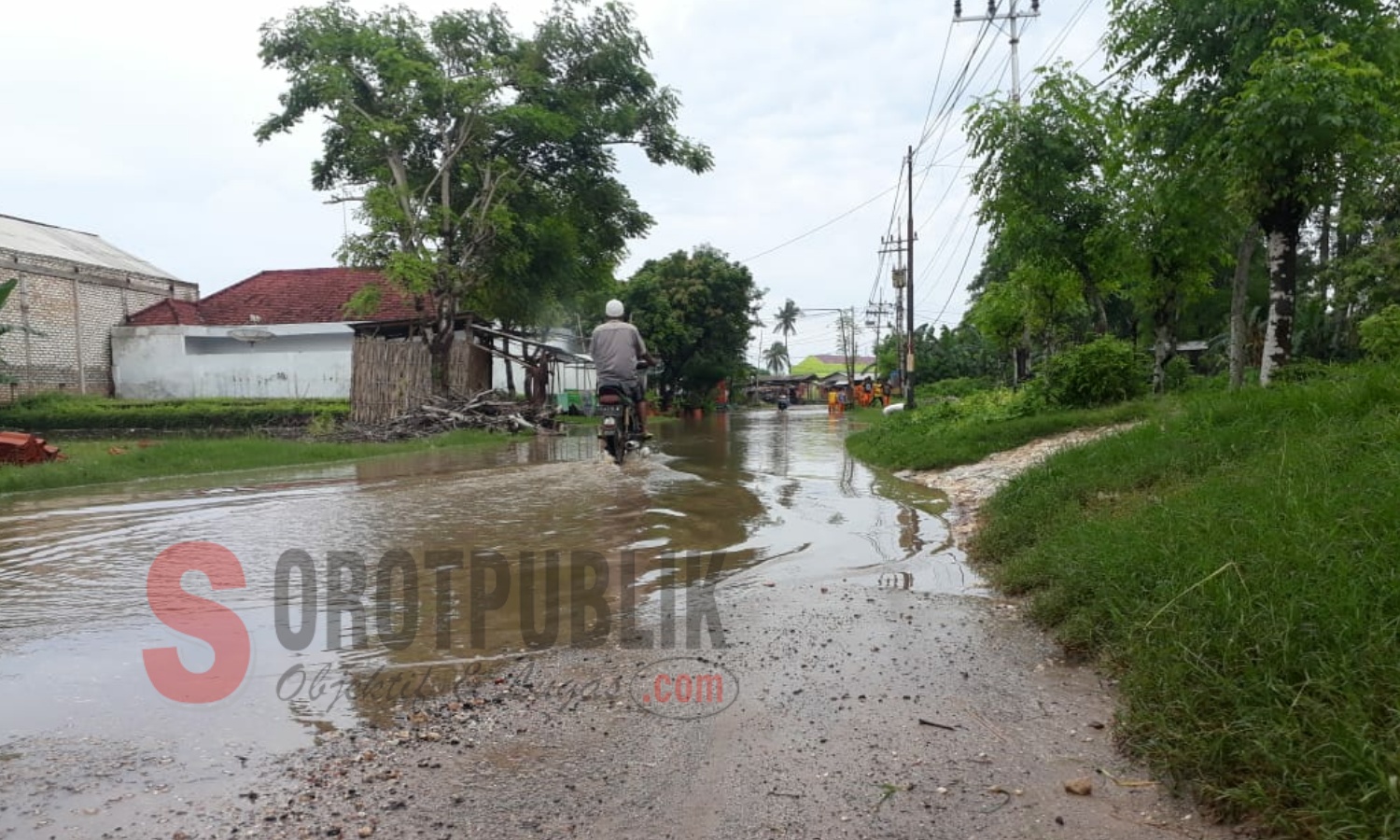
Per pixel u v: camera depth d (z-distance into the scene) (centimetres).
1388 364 678
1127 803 236
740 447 1566
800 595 446
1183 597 331
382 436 1747
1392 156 961
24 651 337
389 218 1933
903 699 311
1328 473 432
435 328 2081
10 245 2755
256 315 3020
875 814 230
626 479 888
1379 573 306
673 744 271
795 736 278
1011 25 2212
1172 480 568
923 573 504
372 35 1981
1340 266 1847
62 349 2756
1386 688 244
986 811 232
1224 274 2583
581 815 228
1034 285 1783
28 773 238
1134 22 1072
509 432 1938
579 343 4294
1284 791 220
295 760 253
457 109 2073
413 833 217
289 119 2123
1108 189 1375
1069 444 900
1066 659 355
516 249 2266
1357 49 935
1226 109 956
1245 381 1348
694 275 4291
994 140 1402
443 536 565
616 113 2281
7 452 1115
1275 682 257
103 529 600
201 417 2320
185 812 221
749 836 219
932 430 1390
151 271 3331
